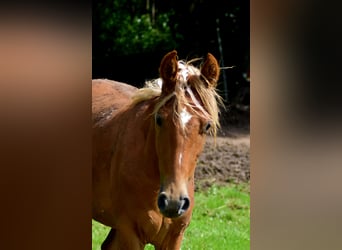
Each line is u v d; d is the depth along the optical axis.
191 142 5.19
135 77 21.31
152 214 5.81
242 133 17.38
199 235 9.50
